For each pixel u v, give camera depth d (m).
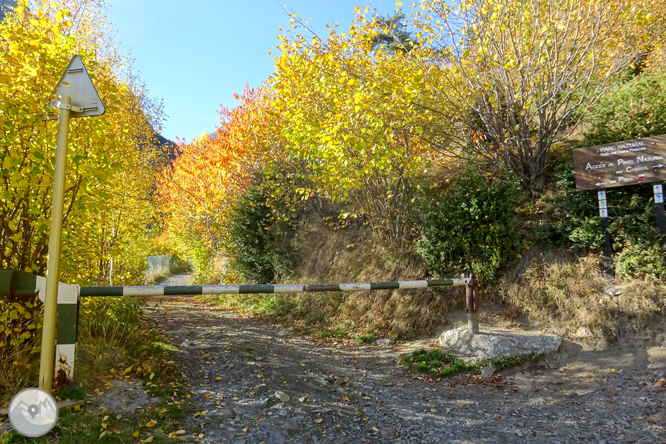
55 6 4.74
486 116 7.90
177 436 3.34
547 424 3.83
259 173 13.10
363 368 5.70
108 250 7.35
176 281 24.48
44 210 4.25
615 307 5.63
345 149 7.19
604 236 6.18
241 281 13.44
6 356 3.91
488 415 4.07
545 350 5.42
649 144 6.09
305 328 8.58
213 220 16.64
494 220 6.87
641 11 6.83
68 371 3.71
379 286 5.30
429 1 7.52
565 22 7.07
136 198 9.70
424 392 4.71
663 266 5.62
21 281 3.64
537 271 6.54
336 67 7.68
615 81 7.97
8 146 3.84
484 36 7.12
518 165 8.17
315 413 4.03
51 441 2.99
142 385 4.21
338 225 10.86
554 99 7.36
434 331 6.88
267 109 11.20
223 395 4.29
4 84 3.82
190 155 17.30
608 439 3.47
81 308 5.09
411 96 6.85
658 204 5.98
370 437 3.61
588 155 6.58
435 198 7.70
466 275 5.96
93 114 3.57
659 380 4.41
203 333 7.29
